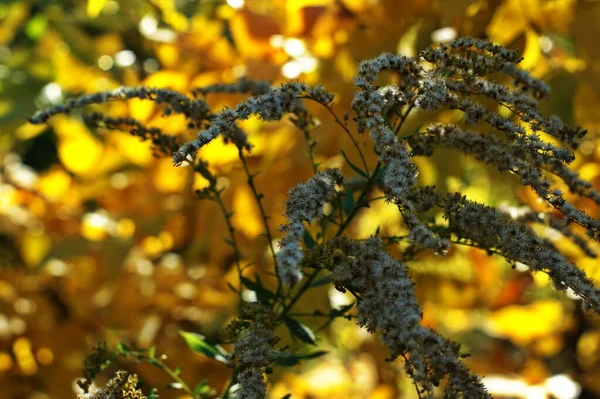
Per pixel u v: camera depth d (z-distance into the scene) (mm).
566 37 2641
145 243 3516
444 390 1184
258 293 1759
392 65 1445
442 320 3912
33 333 3348
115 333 3361
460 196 1493
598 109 2432
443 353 1145
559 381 3086
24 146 4684
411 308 1184
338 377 3662
